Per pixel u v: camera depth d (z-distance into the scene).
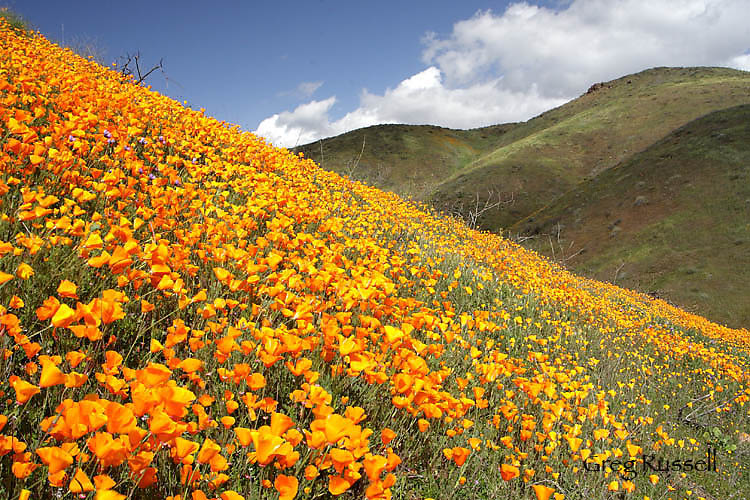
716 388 8.64
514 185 76.12
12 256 2.23
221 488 1.78
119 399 1.73
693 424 6.71
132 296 2.61
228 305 2.70
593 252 44.41
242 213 4.54
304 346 2.19
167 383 1.48
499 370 3.51
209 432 1.93
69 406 1.20
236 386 2.13
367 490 1.65
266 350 2.00
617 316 10.89
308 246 4.07
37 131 3.97
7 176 2.99
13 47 6.93
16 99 4.21
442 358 4.01
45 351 1.98
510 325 6.34
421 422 2.54
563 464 3.62
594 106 116.38
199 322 2.63
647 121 90.75
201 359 2.36
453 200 72.31
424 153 106.44
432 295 5.95
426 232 10.29
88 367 1.91
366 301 3.45
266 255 3.97
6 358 1.76
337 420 1.58
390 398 2.86
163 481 1.70
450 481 2.69
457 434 3.00
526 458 3.29
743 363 12.82
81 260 2.56
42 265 2.43
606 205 51.47
